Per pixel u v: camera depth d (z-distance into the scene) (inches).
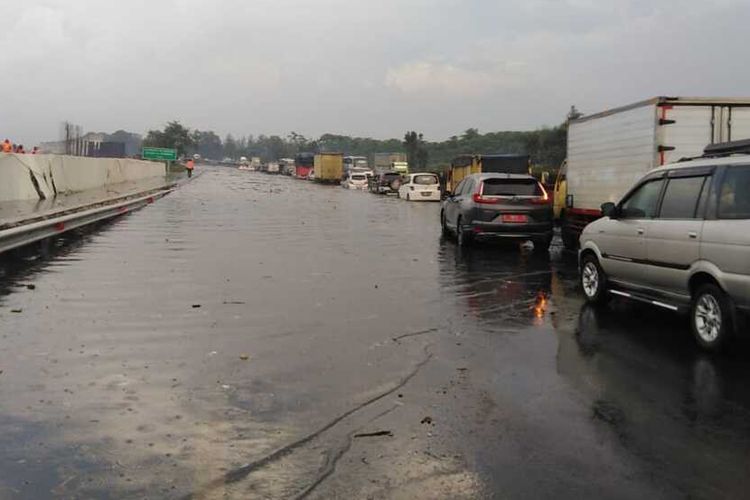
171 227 820.0
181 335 302.5
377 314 353.7
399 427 199.9
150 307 360.2
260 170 4832.7
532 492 160.4
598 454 181.8
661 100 466.0
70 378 239.9
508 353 282.5
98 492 157.1
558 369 259.6
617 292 360.5
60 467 169.8
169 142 4515.3
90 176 1305.4
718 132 469.7
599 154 561.9
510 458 179.2
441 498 157.3
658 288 319.9
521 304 388.2
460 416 209.3
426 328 324.5
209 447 183.5
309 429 197.5
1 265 501.4
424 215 1107.3
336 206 1333.7
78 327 314.3
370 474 169.0
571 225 624.4
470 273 504.4
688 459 178.9
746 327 270.7
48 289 407.5
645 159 482.0
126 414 206.4
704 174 294.5
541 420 206.4
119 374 245.6
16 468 169.0
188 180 2549.2
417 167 3171.8
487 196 628.4
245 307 363.9
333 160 2827.3
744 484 164.7
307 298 392.2
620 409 216.2
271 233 772.0
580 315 358.6
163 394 225.0
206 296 391.9
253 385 235.9
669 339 306.5
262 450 182.4
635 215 338.6
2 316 335.0
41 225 651.5
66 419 201.6
